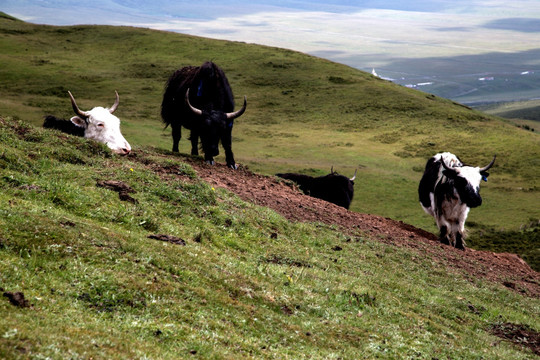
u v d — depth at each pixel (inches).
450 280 518.3
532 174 1903.3
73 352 179.2
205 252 351.9
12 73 2967.5
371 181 1742.1
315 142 2246.6
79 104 2486.5
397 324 344.2
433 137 2336.4
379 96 2952.8
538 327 432.5
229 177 645.9
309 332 285.3
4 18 4411.9
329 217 621.6
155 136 2012.8
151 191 444.1
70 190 378.0
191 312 258.8
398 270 497.4
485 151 2155.5
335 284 385.1
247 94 2965.1
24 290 225.5
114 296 246.1
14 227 274.5
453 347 329.7
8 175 370.6
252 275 346.3
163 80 3056.1
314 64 3526.1
